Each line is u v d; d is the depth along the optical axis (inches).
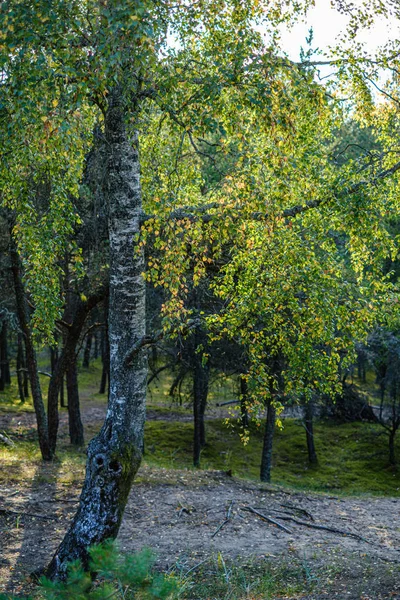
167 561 368.2
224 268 323.0
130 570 123.2
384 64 334.3
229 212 266.1
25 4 225.6
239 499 522.9
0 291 693.3
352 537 444.1
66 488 505.7
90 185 498.9
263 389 301.3
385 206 340.2
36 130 243.8
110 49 222.2
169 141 353.1
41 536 394.9
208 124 243.0
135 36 207.0
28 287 345.4
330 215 306.2
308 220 336.2
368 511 534.6
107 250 542.9
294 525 468.4
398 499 606.9
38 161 292.5
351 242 313.1
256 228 312.7
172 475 591.2
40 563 348.5
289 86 278.1
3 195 330.0
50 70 223.3
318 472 1053.8
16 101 223.9
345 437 1211.2
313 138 344.8
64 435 995.9
